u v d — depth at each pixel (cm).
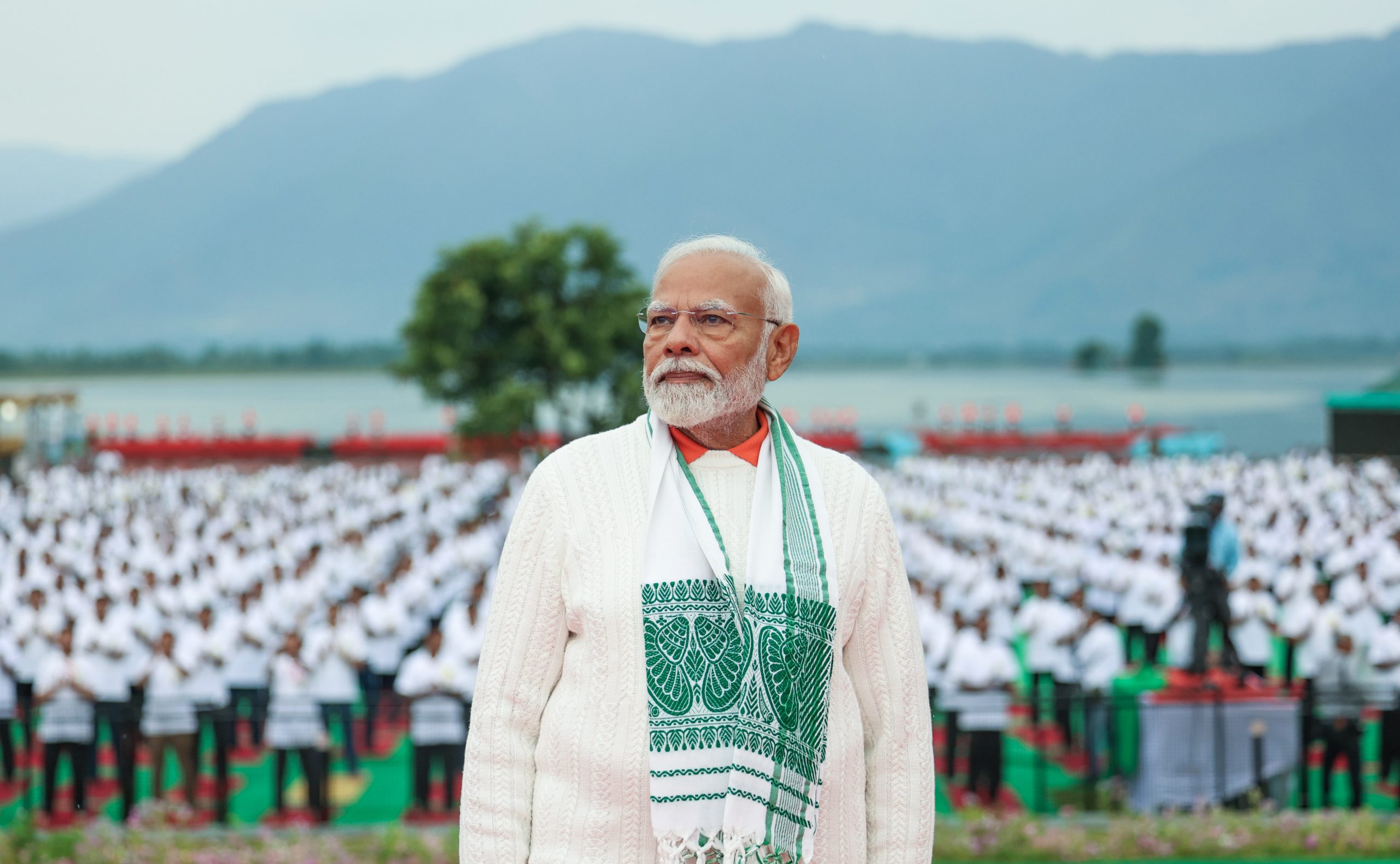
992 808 1189
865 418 11969
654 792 223
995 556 1836
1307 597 1360
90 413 13050
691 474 243
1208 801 1109
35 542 2152
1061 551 1881
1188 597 1183
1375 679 1244
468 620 1220
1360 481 3095
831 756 230
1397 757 1245
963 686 1234
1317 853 1012
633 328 4834
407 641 1533
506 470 4228
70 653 1184
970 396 14462
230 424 12394
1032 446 5359
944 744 1365
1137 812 1116
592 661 231
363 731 1427
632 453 246
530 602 238
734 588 229
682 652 228
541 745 234
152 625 1377
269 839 1011
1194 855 1012
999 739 1213
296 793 1267
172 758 1405
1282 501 2780
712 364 237
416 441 5312
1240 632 1381
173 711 1162
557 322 4753
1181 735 1115
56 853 962
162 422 5462
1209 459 3741
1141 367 18488
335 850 984
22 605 1455
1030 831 1037
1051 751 1400
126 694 1213
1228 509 2570
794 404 13488
